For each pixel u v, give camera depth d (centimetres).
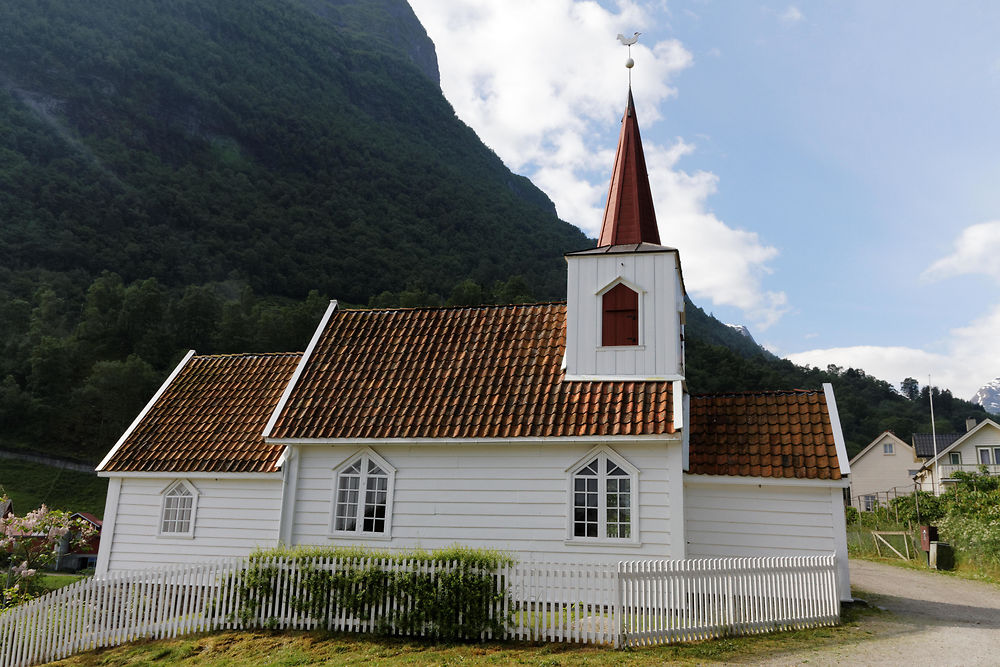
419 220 18625
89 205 14275
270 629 1540
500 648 1366
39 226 13225
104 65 17962
